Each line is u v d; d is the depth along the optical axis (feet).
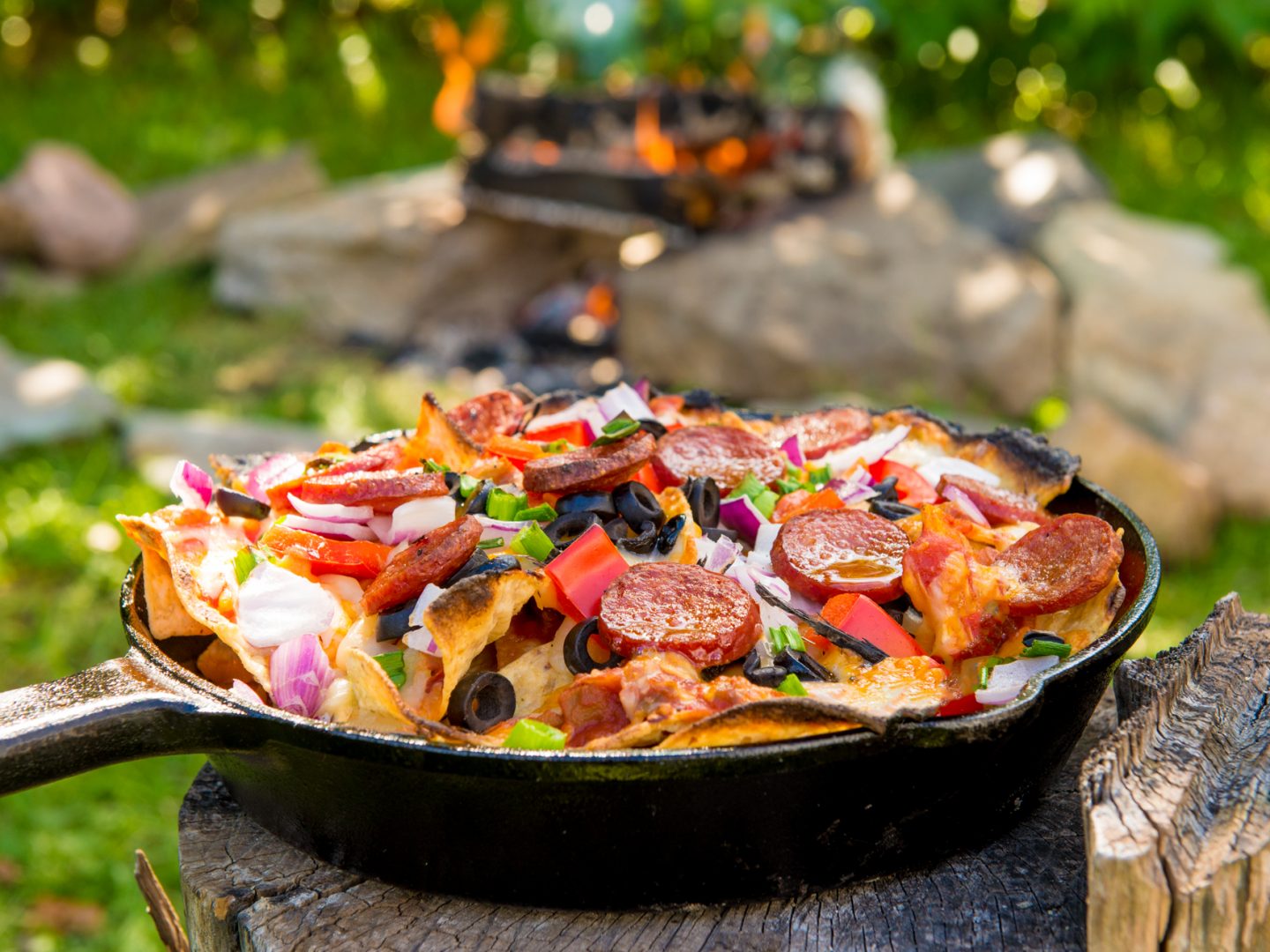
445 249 5.98
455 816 1.57
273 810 1.71
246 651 1.67
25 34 9.16
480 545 1.74
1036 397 4.93
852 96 6.19
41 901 2.82
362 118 8.12
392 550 1.76
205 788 1.88
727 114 5.63
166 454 4.43
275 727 1.55
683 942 1.61
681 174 5.44
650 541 1.74
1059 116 7.73
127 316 5.89
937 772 1.57
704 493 1.84
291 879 1.72
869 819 1.58
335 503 1.75
